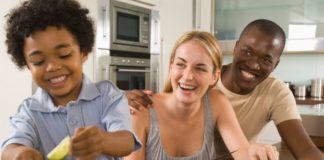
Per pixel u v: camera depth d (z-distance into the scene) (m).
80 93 0.77
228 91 1.34
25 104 0.77
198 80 0.99
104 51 2.49
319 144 1.37
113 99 0.80
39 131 0.74
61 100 0.76
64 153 0.53
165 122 1.07
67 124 0.74
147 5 2.92
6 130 1.90
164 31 3.11
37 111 0.75
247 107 1.33
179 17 3.05
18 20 0.66
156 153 1.06
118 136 0.68
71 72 0.68
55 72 0.65
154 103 1.10
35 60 0.65
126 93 1.12
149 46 2.95
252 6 2.95
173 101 1.06
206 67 0.99
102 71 2.48
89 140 0.52
